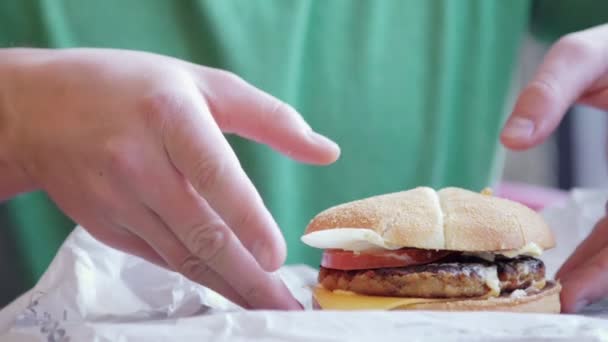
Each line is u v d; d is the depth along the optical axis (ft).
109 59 1.45
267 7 2.24
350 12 2.36
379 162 2.39
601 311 1.56
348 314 1.23
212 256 1.35
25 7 2.06
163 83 1.36
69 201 1.43
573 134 3.40
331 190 2.36
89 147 1.35
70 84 1.41
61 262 1.49
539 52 2.89
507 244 1.43
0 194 1.56
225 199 1.28
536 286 1.46
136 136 1.32
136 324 1.27
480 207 1.47
